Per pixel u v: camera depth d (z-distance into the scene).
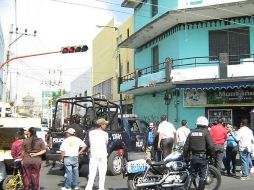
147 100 29.03
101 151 10.55
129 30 33.31
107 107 14.97
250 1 19.91
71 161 10.98
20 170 10.62
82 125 15.40
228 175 14.04
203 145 9.91
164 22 23.67
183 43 23.64
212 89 22.23
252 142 13.52
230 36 22.62
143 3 28.77
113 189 11.41
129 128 16.30
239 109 21.78
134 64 32.03
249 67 20.11
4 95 35.09
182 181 10.23
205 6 20.97
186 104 23.20
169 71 22.14
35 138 10.03
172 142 15.60
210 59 22.95
